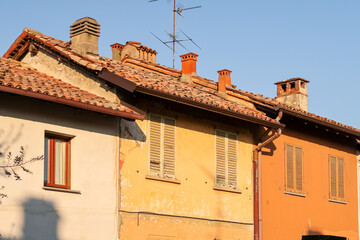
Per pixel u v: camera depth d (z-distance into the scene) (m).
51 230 16.16
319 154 25.31
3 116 15.73
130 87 17.59
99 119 17.70
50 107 16.69
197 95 20.22
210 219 20.25
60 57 19.20
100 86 18.59
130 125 18.48
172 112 19.78
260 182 22.02
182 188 19.59
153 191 18.77
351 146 27.19
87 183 17.12
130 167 18.28
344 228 25.89
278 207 22.97
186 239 19.44
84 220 16.89
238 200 21.31
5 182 15.46
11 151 15.72
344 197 26.22
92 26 20.31
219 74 23.77
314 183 24.80
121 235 17.72
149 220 18.48
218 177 20.78
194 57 24.72
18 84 15.56
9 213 15.43
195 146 20.27
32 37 19.69
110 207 17.55
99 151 17.55
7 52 20.92
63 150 17.06
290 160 23.86
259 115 21.36
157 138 19.19
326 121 24.25
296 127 24.41
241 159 21.73
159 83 19.52
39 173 16.14
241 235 21.14
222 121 21.31
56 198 16.39
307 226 24.08
